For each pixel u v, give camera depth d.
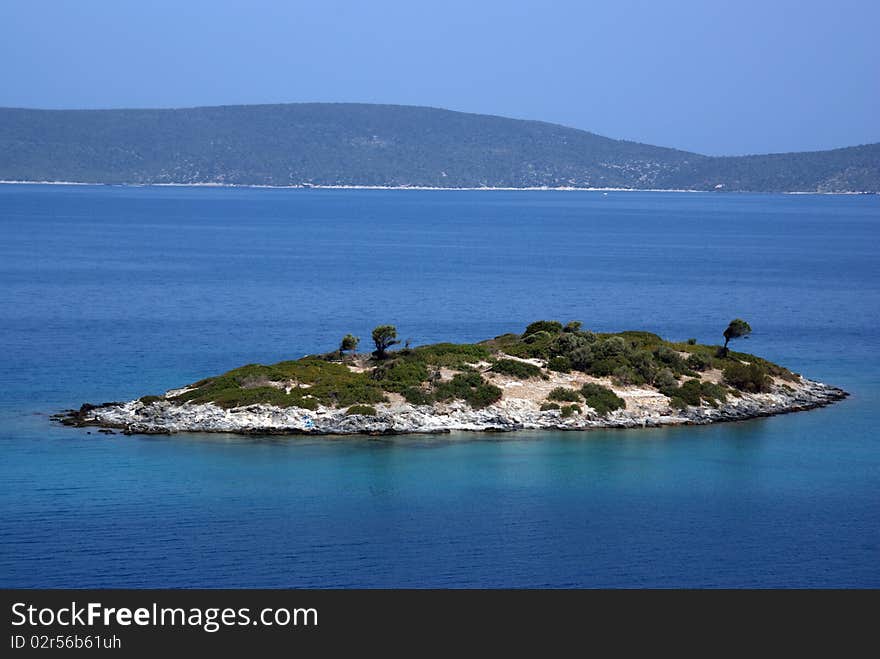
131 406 108.81
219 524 79.44
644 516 83.25
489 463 95.06
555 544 77.19
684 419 110.19
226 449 97.00
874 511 85.38
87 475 89.50
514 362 114.62
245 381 108.75
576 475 92.62
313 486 87.94
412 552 75.31
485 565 73.44
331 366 113.38
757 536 79.62
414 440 101.00
